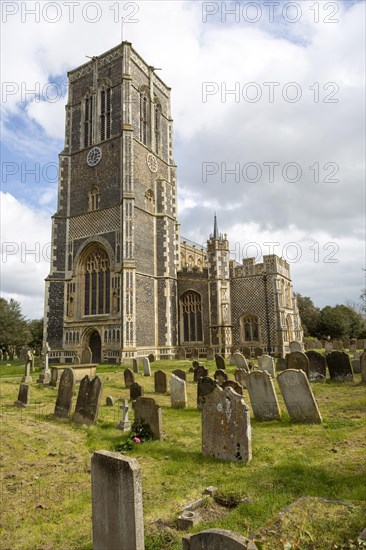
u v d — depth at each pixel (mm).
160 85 39906
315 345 40969
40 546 4473
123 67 34594
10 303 52531
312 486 5504
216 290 33219
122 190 31641
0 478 6512
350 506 4355
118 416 10828
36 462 7262
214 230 52812
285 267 36688
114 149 33594
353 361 18797
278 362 20828
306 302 63469
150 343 31297
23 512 5316
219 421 7164
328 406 11164
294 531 3898
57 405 11148
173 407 11953
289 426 9094
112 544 4059
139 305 30812
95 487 4289
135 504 3936
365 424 8969
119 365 26953
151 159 35781
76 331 32031
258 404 10102
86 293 33094
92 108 36219
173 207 38188
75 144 36531
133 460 4074
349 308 62969
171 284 34094
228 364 25000
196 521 4734
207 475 6289
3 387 17578
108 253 31688
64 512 5293
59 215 34781
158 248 34062
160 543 4297
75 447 8172
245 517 4648
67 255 34219
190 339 33938
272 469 6312
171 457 7293
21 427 9867
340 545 3588
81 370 18812
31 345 54875
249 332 33750
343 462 6488
